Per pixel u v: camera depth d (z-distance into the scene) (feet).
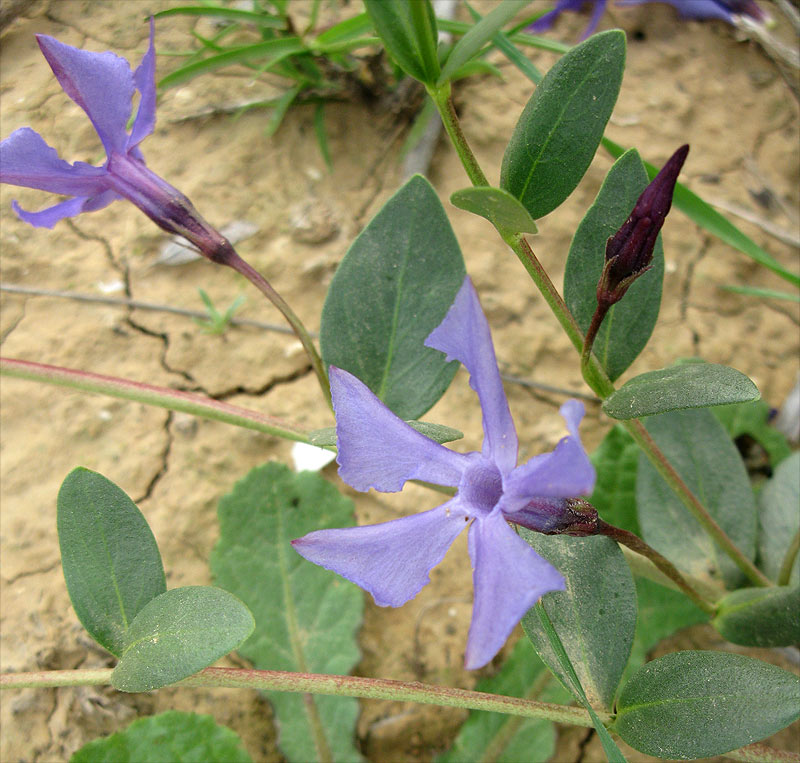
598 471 0.41
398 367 0.30
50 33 0.53
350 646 0.39
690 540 0.36
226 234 0.49
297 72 0.49
